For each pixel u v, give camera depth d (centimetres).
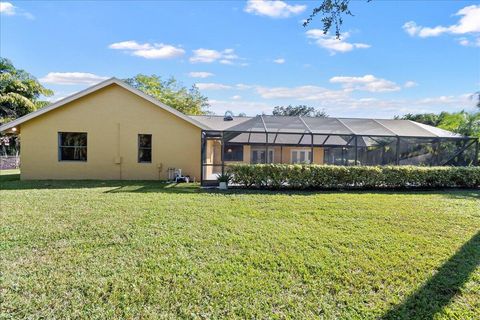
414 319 328
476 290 390
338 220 702
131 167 1552
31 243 524
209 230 610
